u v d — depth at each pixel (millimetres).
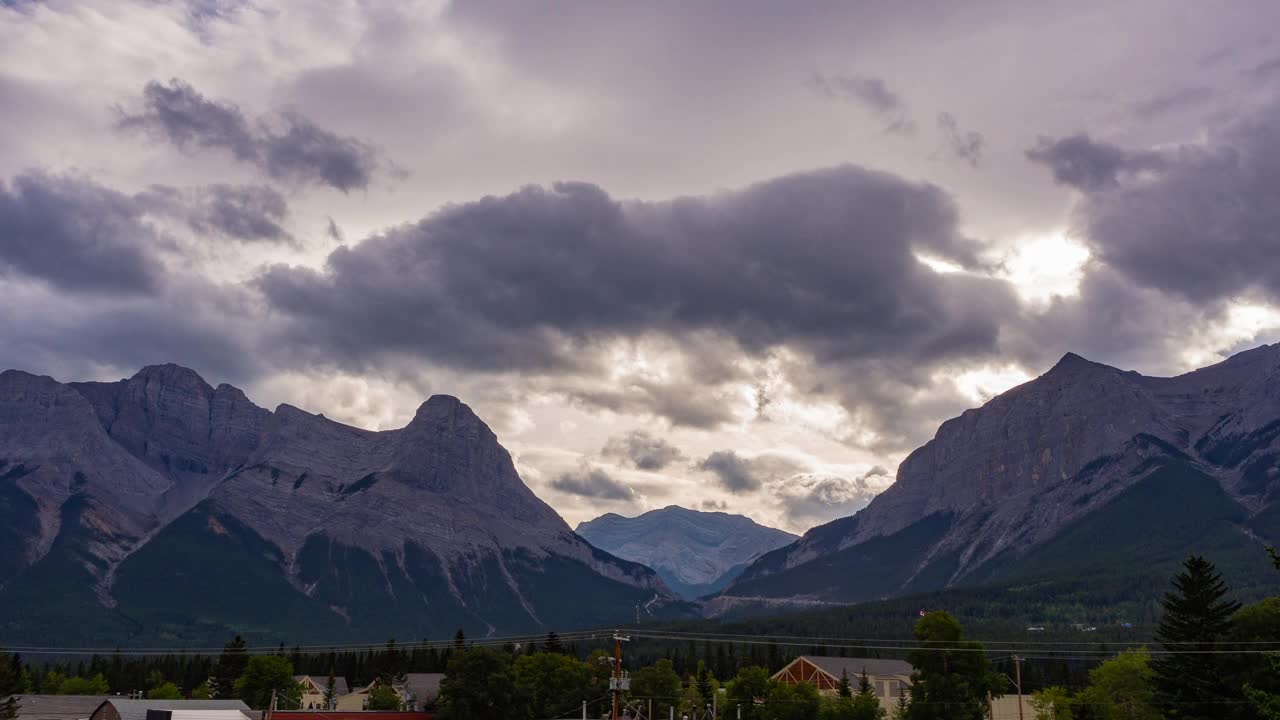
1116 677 164125
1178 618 137000
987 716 194375
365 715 188375
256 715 171750
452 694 194000
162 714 151500
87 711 194000
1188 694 134250
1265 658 129875
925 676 178625
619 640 135625
